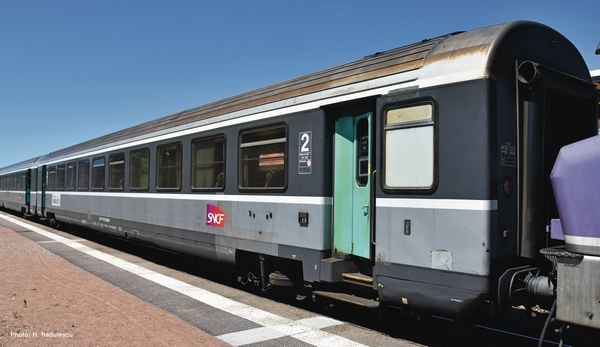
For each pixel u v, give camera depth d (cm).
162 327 596
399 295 541
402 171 545
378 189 568
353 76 625
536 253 506
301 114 688
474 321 631
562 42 580
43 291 779
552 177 423
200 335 568
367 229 610
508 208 494
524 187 507
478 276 473
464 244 485
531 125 507
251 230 773
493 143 479
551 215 538
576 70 597
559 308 409
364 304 593
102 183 1410
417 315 550
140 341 536
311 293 715
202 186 912
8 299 721
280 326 619
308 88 692
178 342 537
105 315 642
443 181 506
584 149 404
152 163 1111
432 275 510
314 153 664
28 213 2389
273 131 740
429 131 522
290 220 698
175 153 1014
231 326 615
